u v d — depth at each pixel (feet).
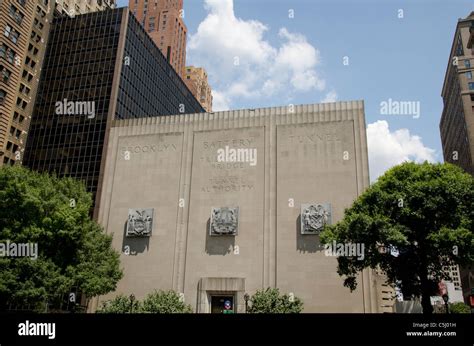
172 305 135.13
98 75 252.21
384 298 175.52
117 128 200.64
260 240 164.76
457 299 225.76
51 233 131.95
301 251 159.33
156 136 192.65
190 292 164.66
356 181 163.43
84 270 142.92
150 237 176.24
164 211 179.22
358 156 166.61
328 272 154.71
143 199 183.73
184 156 185.88
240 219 169.68
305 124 176.14
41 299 128.36
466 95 358.64
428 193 115.75
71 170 232.32
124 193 187.11
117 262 163.73
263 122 181.68
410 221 116.78
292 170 171.01
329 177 166.40
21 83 245.04
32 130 249.96
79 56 261.65
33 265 126.93
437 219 115.24
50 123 248.73
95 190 222.07
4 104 229.66
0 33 227.20
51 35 272.92
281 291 156.15
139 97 269.03
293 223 163.73
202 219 173.88
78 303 181.37
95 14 270.46
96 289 141.79
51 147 242.37
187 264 168.86
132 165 190.90
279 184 170.30
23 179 142.61
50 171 236.02
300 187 167.84
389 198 118.83
